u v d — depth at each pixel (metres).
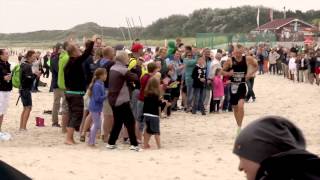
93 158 9.98
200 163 9.74
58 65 13.06
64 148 11.12
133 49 12.42
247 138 2.08
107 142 11.95
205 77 17.55
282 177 1.99
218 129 14.67
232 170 9.21
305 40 63.59
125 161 9.80
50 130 13.70
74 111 11.54
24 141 12.07
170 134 13.73
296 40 69.00
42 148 11.08
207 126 15.16
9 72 12.13
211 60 17.92
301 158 2.00
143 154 10.59
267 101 22.67
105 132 11.95
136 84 12.16
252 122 2.12
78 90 11.47
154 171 9.04
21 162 9.38
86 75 12.35
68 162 9.53
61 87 12.84
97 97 11.14
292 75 35.12
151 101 11.23
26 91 13.33
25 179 2.94
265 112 18.91
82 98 11.56
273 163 2.01
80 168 9.09
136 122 12.15
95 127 11.30
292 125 2.10
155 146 11.88
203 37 52.25
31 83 13.41
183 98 18.31
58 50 13.82
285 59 38.47
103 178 8.47
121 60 10.78
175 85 16.62
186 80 17.56
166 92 16.56
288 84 32.22
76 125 11.60
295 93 26.42
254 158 2.05
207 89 17.67
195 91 17.50
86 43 11.36
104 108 11.85
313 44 56.19
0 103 12.13
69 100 11.54
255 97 24.23
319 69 31.27
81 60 11.33
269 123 2.08
